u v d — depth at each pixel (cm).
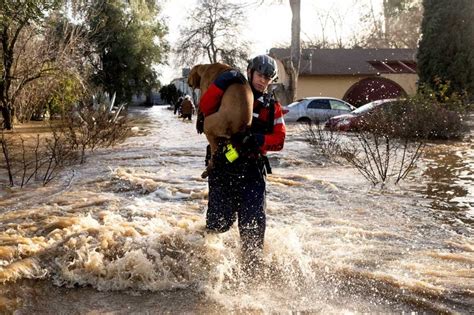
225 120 402
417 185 806
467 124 1641
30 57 2141
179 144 1442
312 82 3403
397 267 426
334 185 795
